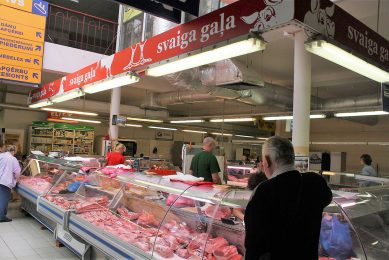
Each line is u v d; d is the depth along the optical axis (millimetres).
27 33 7754
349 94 11289
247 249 1626
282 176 1711
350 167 13609
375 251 2496
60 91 7109
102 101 12883
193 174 4852
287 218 1648
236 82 6168
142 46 4098
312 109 9180
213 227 2900
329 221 2551
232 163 9000
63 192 5035
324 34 2568
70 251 4793
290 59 7719
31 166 7227
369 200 2924
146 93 11711
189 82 6801
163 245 2893
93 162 6062
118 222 3697
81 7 11352
